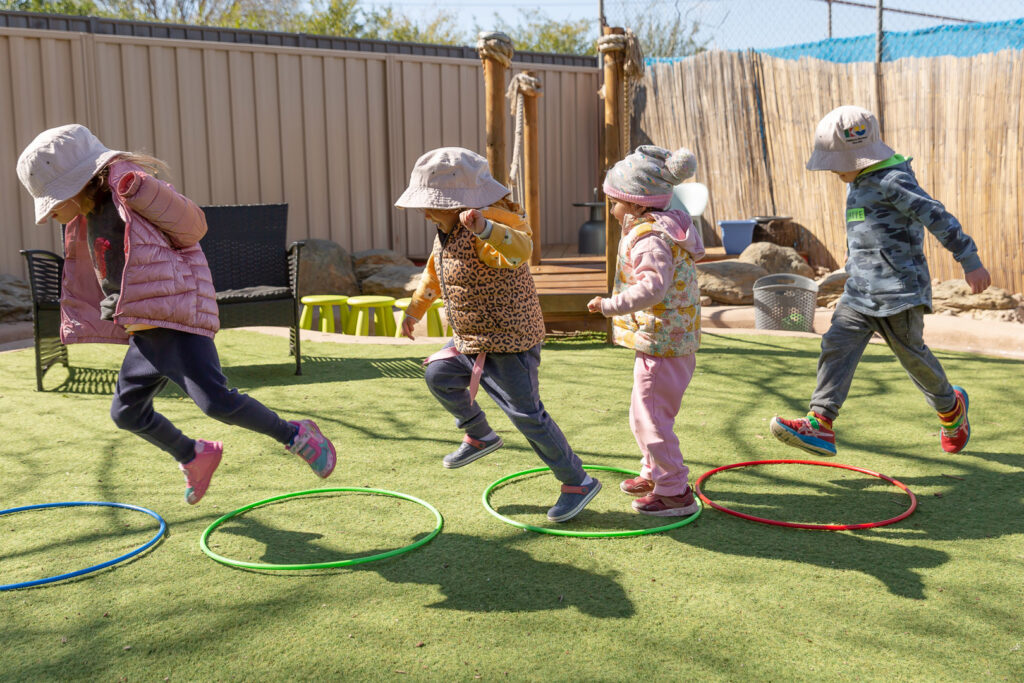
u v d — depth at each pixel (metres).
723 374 5.76
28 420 4.69
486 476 3.75
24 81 9.12
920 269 3.69
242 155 10.34
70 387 5.53
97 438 4.35
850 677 2.15
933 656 2.25
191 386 2.85
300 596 2.61
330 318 8.18
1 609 2.54
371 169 11.15
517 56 12.24
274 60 10.40
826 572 2.76
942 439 4.02
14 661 2.25
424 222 11.60
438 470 3.83
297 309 5.86
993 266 9.24
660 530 3.10
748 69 11.23
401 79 11.17
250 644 2.33
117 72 9.57
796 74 10.75
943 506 3.34
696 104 11.81
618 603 2.55
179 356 2.84
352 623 2.44
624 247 3.18
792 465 3.90
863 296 3.72
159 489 3.61
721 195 11.77
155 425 3.01
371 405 5.02
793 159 10.95
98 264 2.88
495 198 3.04
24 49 9.09
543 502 3.42
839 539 3.03
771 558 2.87
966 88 9.23
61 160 2.75
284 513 3.31
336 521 3.23
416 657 2.26
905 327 3.71
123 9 23.61
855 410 4.80
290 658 2.26
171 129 9.91
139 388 2.90
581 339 7.22
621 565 2.82
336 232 10.99
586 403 5.02
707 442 4.27
